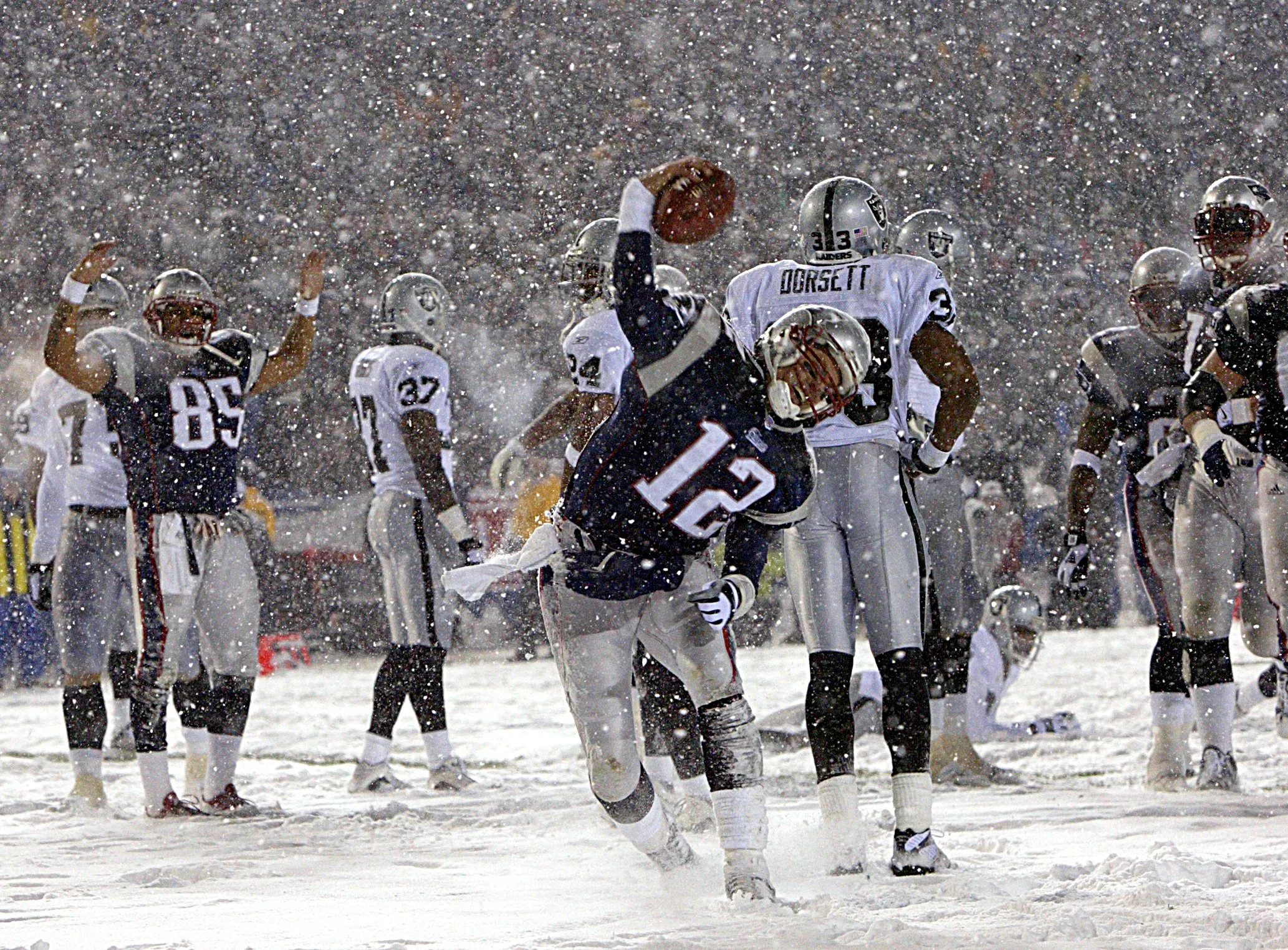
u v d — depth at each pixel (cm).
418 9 8044
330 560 6047
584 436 2103
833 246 1711
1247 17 7712
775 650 5706
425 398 2620
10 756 3331
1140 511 2458
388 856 1875
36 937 1334
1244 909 1333
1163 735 2416
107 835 2144
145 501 2303
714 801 1486
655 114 8150
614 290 1431
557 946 1238
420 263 7888
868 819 2003
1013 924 1314
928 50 7844
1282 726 2789
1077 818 2025
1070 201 7650
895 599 1634
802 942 1249
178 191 7931
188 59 7975
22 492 5400
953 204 7869
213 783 2373
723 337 1423
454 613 2716
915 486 2395
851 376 1411
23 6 7881
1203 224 2405
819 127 8019
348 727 3903
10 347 7644
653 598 1498
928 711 1631
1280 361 2280
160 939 1308
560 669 1509
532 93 8025
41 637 5397
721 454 1408
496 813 2294
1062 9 7800
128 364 2288
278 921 1410
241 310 7812
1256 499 2388
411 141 8038
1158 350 2464
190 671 2445
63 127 7850
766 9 8025
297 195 7856
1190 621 2370
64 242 7850
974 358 6794
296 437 6550
